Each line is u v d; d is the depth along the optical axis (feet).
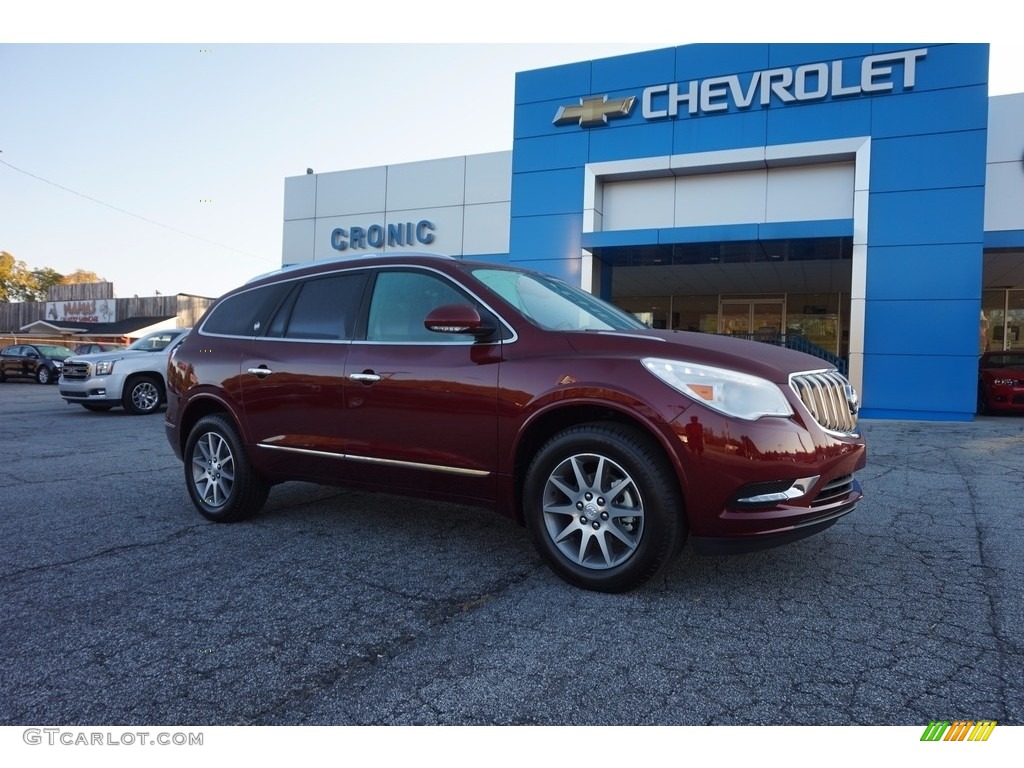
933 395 37.91
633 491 10.36
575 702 7.62
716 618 9.86
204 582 11.40
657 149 43.73
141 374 41.32
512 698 7.70
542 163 46.83
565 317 12.59
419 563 12.37
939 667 8.38
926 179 37.81
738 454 9.66
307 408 13.71
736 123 41.81
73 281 233.35
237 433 15.01
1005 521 15.26
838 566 12.16
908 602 10.48
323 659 8.64
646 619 9.82
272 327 14.99
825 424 10.72
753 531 9.70
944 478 20.45
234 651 8.86
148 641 9.16
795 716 7.33
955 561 12.44
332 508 16.52
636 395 10.15
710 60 42.22
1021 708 7.48
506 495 11.47
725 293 67.67
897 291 38.42
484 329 11.66
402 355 12.62
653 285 62.13
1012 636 9.25
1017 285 58.08
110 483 19.94
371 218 58.03
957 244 37.27
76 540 13.89
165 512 16.30
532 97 47.03
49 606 10.38
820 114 39.91
